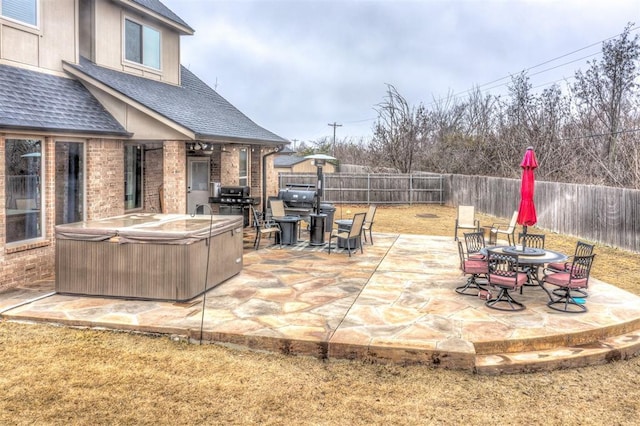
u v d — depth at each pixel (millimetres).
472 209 15398
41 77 10547
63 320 7043
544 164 21641
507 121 25906
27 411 4668
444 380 5609
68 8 11430
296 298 8219
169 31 15742
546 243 15336
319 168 13508
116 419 4566
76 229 8141
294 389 5285
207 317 7125
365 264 11156
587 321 7117
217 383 5367
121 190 11977
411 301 8094
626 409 5059
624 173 16922
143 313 7316
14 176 8969
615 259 12961
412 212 24844
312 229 13586
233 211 16234
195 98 16375
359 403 5012
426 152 32719
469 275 9750
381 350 6000
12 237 8961
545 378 5770
